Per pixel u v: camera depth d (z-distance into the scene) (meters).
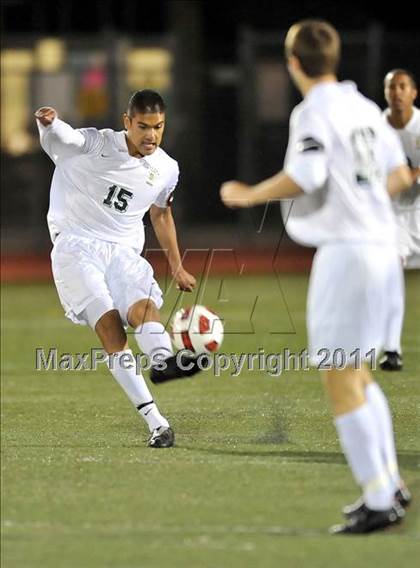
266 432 29.06
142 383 27.55
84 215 27.84
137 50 77.12
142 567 19.17
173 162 28.39
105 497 23.08
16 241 77.06
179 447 27.48
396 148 21.11
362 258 20.16
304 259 73.31
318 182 19.77
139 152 27.33
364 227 20.28
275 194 19.94
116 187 27.67
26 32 102.50
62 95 76.56
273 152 75.88
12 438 28.67
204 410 32.25
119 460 26.09
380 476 20.59
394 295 20.89
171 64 77.25
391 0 102.44
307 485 23.84
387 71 74.25
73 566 19.25
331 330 20.28
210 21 105.50
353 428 20.50
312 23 20.70
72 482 24.20
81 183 27.69
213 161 80.56
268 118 75.69
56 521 21.58
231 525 21.27
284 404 32.88
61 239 27.73
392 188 21.05
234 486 23.80
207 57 101.44
